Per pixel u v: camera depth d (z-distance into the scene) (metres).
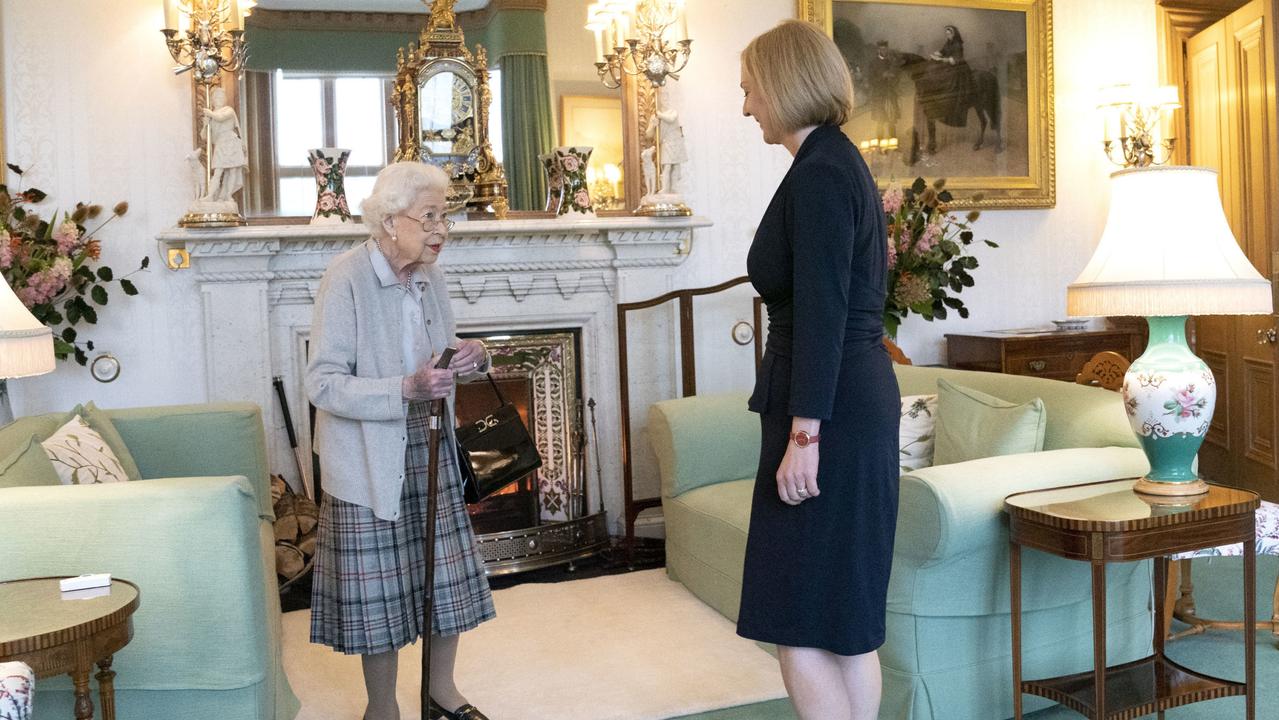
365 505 2.54
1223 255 2.65
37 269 3.89
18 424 3.21
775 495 2.12
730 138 5.08
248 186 4.54
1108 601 2.99
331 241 4.49
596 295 4.89
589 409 4.91
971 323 5.53
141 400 4.45
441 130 4.67
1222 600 3.80
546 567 4.57
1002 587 2.76
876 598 2.10
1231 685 2.61
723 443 4.14
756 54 2.15
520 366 4.87
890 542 2.13
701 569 3.90
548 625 3.71
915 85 5.30
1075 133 5.62
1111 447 3.05
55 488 2.40
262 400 4.46
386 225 2.58
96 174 4.37
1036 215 5.59
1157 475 2.71
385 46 4.68
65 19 4.32
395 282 2.63
